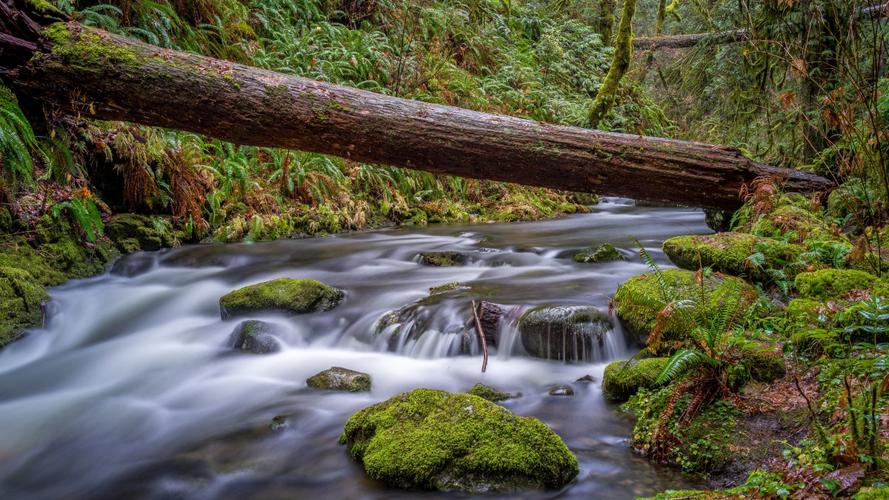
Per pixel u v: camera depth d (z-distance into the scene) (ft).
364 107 16.44
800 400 8.87
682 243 14.47
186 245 22.91
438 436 9.07
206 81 15.58
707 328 10.04
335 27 34.68
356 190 29.32
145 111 15.79
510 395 11.62
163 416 11.96
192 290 18.83
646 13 63.77
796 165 23.54
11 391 13.33
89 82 15.26
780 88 22.71
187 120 15.97
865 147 13.23
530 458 8.65
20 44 14.90
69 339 16.14
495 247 22.91
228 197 24.67
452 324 14.17
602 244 21.97
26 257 17.44
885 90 16.67
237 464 9.90
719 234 14.83
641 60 52.70
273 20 32.19
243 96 15.72
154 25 24.06
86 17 21.72
